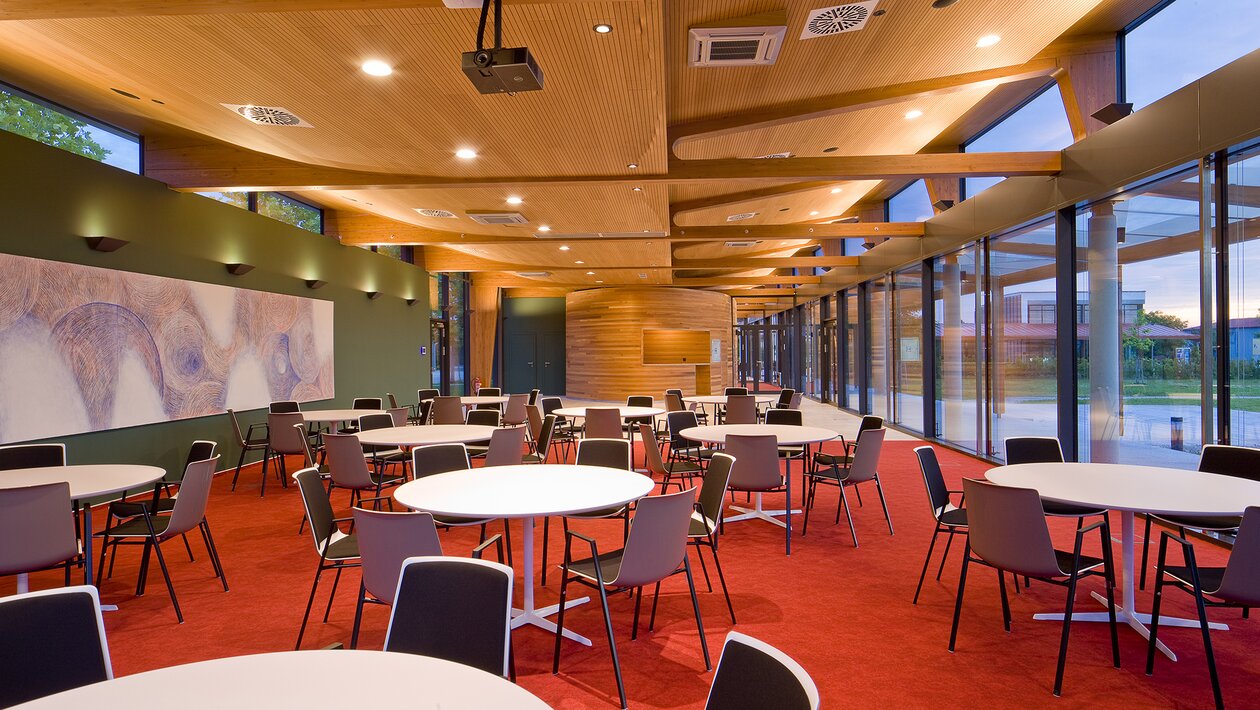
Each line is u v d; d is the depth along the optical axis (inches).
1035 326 284.0
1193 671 111.6
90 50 161.6
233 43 148.5
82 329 234.7
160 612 142.1
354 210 408.2
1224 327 181.6
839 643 123.5
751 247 592.1
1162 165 198.1
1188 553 103.4
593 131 209.0
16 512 117.4
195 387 288.7
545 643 124.6
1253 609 137.3
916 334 425.1
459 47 148.6
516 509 109.3
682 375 673.0
